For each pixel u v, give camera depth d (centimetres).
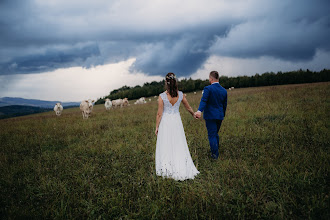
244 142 464
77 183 328
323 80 5712
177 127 351
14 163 439
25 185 332
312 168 299
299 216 218
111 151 481
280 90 1627
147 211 242
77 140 637
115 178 339
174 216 228
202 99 376
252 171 312
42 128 889
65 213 248
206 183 296
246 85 6600
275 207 231
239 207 233
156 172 345
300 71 6016
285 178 280
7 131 862
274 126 561
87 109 1217
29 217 243
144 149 469
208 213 228
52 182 324
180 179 323
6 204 278
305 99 977
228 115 791
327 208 220
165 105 350
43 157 473
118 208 252
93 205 261
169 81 341
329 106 746
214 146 385
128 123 860
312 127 505
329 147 371
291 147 392
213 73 389
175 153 346
